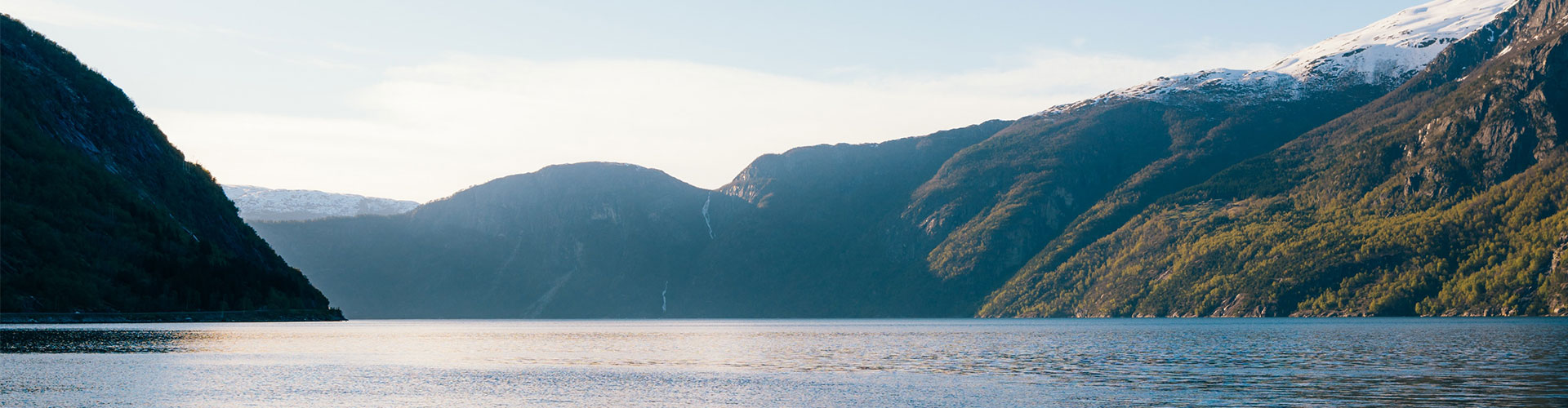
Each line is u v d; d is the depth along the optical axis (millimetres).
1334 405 76125
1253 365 112438
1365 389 85688
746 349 156250
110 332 170375
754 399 83250
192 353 123500
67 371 97188
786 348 160750
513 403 80750
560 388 92000
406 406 78375
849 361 123812
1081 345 161625
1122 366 113125
